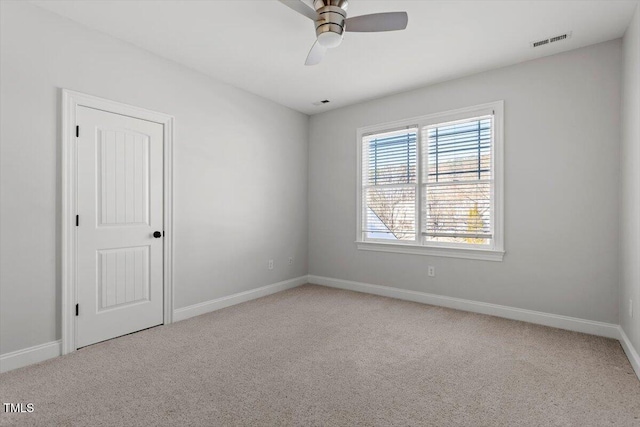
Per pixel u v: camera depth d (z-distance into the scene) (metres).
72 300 2.48
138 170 2.91
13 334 2.20
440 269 3.67
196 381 2.04
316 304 3.73
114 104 2.71
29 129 2.26
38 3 2.27
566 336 2.76
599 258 2.79
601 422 1.65
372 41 2.76
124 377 2.08
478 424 1.63
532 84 3.08
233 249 3.75
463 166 3.51
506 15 2.39
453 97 3.54
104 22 2.51
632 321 2.30
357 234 4.30
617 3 2.23
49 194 2.36
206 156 3.46
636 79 2.21
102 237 2.67
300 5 2.03
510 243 3.21
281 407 1.77
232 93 3.73
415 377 2.09
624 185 2.54
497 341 2.66
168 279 3.13
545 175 3.02
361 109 4.28
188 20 2.48
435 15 2.40
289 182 4.51
